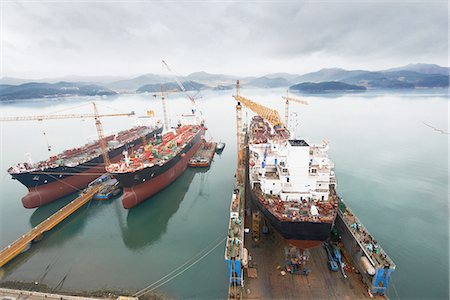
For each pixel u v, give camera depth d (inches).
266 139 2501.2
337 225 1610.5
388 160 3161.9
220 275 1453.0
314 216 1317.7
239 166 2615.7
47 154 4040.4
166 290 1364.4
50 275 1496.1
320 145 1942.7
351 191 2342.5
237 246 1298.0
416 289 1301.7
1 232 1983.3
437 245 1617.9
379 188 2396.7
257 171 1804.9
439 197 2212.1
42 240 1814.7
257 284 1264.8
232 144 4188.0
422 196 2236.7
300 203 1470.2
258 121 3784.5
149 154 2566.4
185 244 1736.0
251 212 1854.1
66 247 1744.6
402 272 1407.5
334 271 1326.3
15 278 1480.1
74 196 2486.5
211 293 1333.7
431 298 1250.6
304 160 1513.3
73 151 2923.2
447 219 1895.9
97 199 2336.4
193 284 1396.4
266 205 1481.3
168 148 2783.0
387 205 2094.0
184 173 2935.5
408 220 1888.5
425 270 1418.6
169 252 1664.6
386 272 1154.7
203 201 2305.6
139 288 1382.9
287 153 1624.0
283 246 1524.4
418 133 4439.0
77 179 2549.2
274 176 1680.6
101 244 1768.0
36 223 2091.5
